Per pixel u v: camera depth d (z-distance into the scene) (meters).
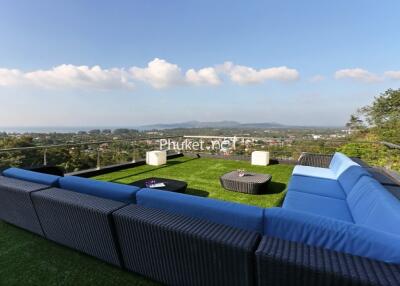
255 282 1.05
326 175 3.49
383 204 1.52
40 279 1.56
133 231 1.37
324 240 0.99
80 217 1.60
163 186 3.17
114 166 5.29
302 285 0.87
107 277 1.57
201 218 1.31
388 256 0.85
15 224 2.22
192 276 1.25
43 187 1.93
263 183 3.49
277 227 1.11
